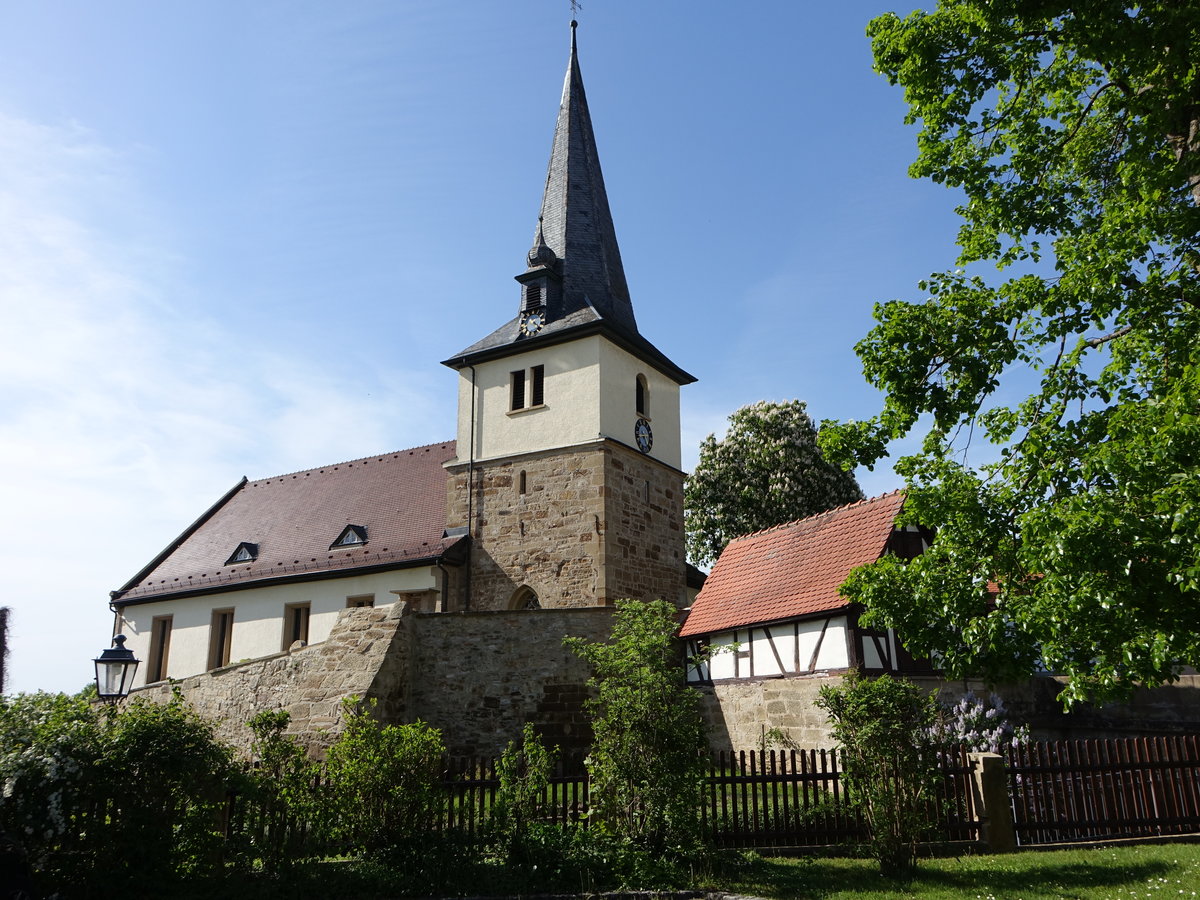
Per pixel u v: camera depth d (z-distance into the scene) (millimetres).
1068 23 8594
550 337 24062
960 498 8297
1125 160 9344
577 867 9391
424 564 23922
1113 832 11172
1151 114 8969
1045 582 7234
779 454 37062
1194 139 8664
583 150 27938
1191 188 8945
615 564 22500
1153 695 16016
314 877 9039
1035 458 7898
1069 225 10055
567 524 22844
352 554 26109
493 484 24328
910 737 9766
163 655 29703
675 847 9750
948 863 9953
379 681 17797
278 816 9461
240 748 19031
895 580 8586
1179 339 8469
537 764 10406
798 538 19812
